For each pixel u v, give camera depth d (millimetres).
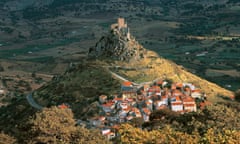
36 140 85688
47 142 84750
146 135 88375
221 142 81750
